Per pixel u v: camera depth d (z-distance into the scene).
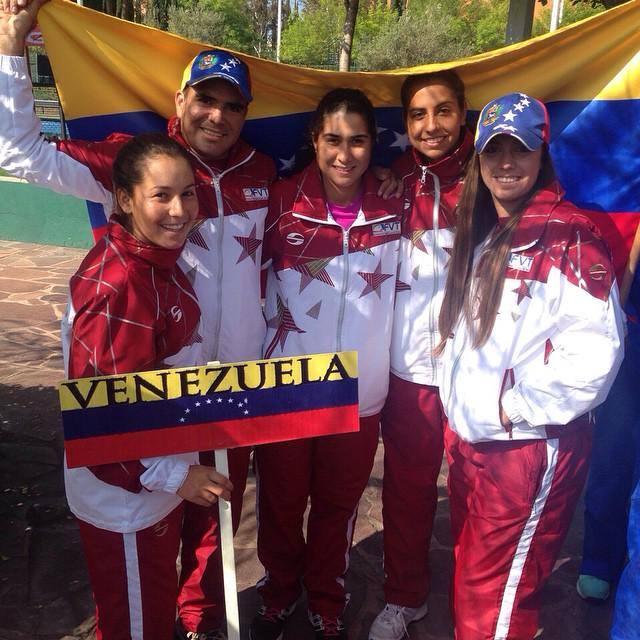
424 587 2.88
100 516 2.07
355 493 2.66
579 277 2.03
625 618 2.17
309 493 2.76
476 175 2.30
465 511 2.36
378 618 2.85
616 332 2.01
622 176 2.83
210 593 2.67
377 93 2.90
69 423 1.88
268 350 2.60
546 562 2.21
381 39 26.75
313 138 2.47
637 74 2.72
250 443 2.01
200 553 2.63
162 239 1.96
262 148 2.99
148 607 2.17
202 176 2.43
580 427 2.17
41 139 2.40
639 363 2.61
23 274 8.73
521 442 2.14
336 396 2.04
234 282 2.47
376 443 2.67
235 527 2.72
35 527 3.52
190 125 2.38
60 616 2.94
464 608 2.28
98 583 2.15
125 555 2.10
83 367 1.92
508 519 2.16
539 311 2.10
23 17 2.39
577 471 2.17
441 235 2.54
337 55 39.09
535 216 2.12
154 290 1.97
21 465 4.11
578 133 2.85
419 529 2.79
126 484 1.96
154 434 1.94
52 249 10.07
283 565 2.76
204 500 1.99
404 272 2.58
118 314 1.90
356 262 2.49
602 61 2.75
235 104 2.35
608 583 3.03
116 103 2.79
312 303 2.50
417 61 26.16
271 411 2.00
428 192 2.56
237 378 1.96
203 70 2.30
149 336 1.95
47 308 7.39
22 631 2.85
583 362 2.00
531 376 2.09
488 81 2.83
